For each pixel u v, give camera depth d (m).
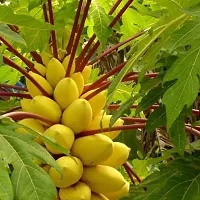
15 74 2.42
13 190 1.17
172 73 1.37
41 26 1.59
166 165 1.71
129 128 1.70
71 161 1.60
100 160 1.65
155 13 1.90
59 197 1.64
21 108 1.97
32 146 1.29
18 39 1.35
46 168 1.61
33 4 1.87
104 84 1.86
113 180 1.65
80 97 1.80
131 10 2.23
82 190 1.62
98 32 1.82
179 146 1.60
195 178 1.63
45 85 1.79
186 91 1.33
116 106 1.87
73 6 2.00
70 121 1.68
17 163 1.22
